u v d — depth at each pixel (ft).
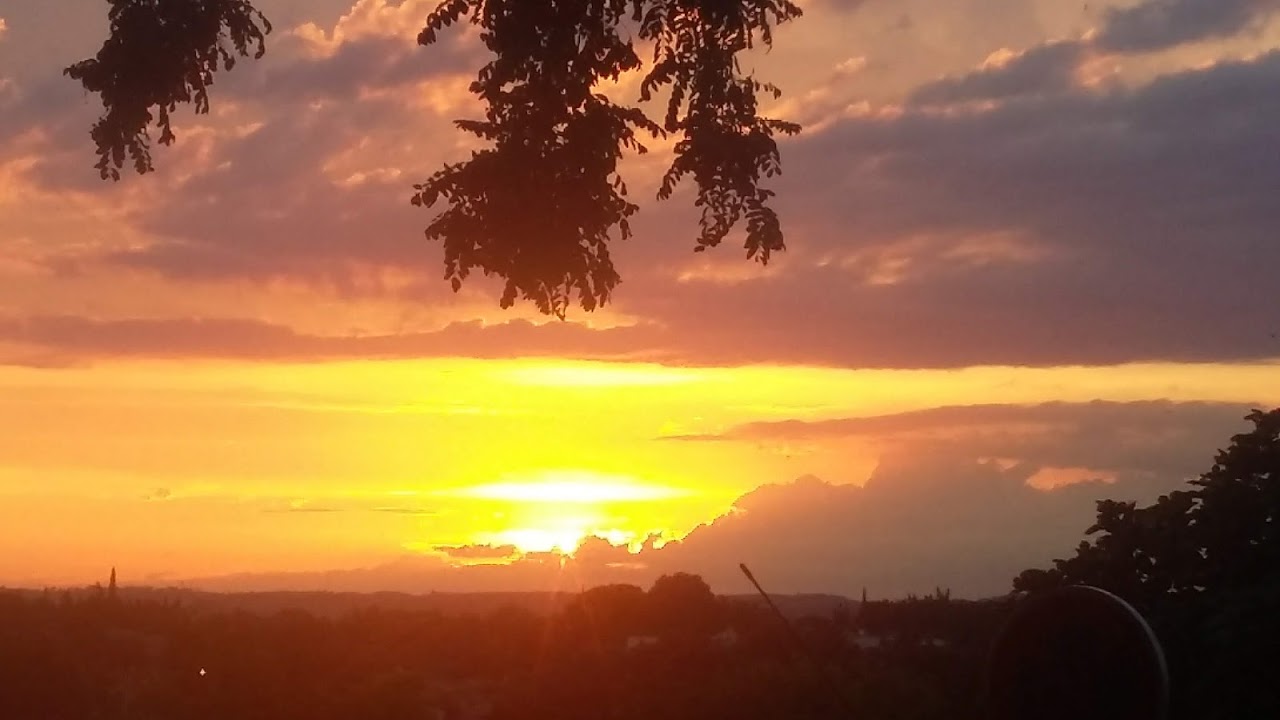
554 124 39.06
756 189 39.24
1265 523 50.90
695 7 38.09
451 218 39.40
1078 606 21.83
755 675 87.10
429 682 157.17
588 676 103.04
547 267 39.01
